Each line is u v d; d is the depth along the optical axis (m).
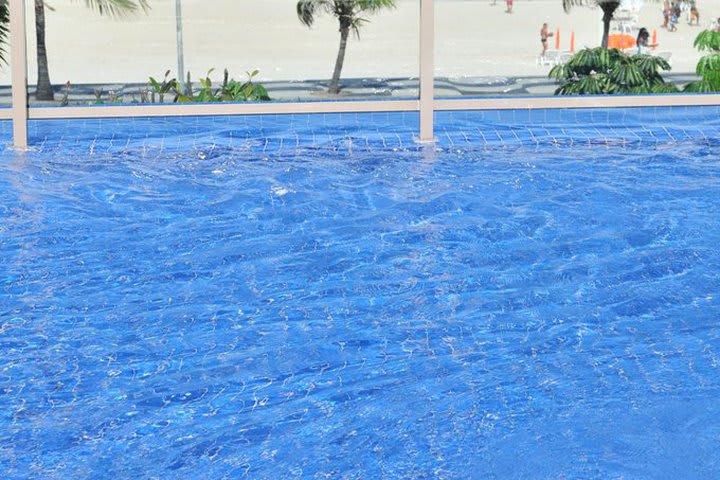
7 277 7.08
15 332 6.22
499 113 11.29
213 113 10.70
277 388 5.53
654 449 4.86
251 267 7.29
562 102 10.99
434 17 10.73
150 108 10.63
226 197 8.85
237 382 5.59
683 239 7.76
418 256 7.47
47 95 10.59
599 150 10.23
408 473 4.70
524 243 7.71
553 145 10.42
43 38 10.50
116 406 5.35
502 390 5.45
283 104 10.73
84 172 9.56
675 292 6.77
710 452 4.84
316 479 4.67
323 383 5.57
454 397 5.38
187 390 5.52
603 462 4.76
